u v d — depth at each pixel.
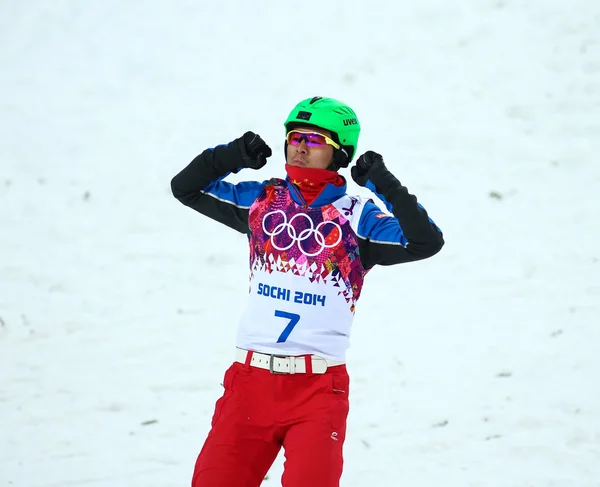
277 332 12.20
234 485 11.63
